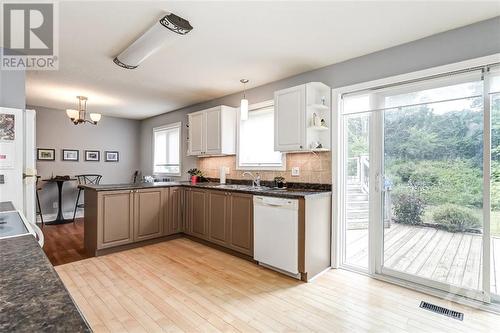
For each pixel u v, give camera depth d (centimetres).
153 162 639
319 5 200
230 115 425
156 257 330
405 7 201
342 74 303
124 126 662
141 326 189
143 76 356
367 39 252
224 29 235
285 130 319
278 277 274
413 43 254
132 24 226
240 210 328
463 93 230
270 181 379
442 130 244
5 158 257
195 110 513
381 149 279
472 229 228
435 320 199
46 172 546
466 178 232
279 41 257
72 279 264
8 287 65
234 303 222
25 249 97
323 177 317
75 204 582
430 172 251
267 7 202
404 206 266
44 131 544
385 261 275
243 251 323
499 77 213
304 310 212
